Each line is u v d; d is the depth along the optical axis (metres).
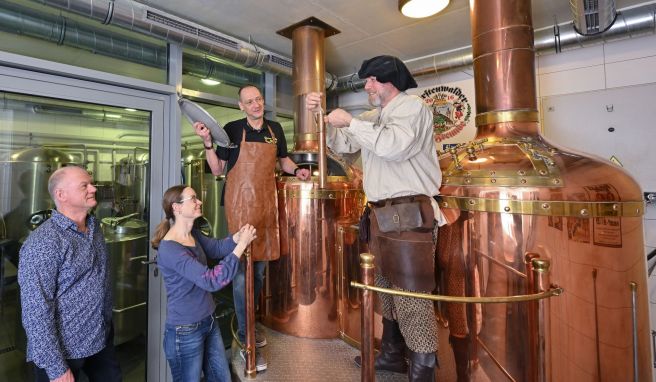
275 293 2.39
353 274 2.24
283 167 2.30
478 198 1.41
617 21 2.35
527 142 1.53
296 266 2.30
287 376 1.86
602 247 1.29
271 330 2.41
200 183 3.00
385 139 1.38
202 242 1.94
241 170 1.97
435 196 1.56
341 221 2.30
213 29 2.70
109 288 1.79
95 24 2.19
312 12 2.49
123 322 2.33
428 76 3.38
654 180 2.47
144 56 2.44
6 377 1.90
